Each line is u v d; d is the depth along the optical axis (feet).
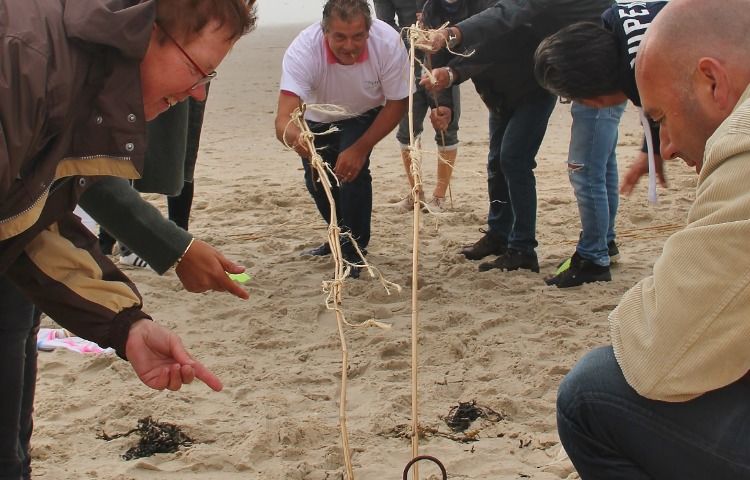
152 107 7.77
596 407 7.82
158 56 7.47
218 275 9.80
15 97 6.82
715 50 7.49
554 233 22.06
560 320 16.30
